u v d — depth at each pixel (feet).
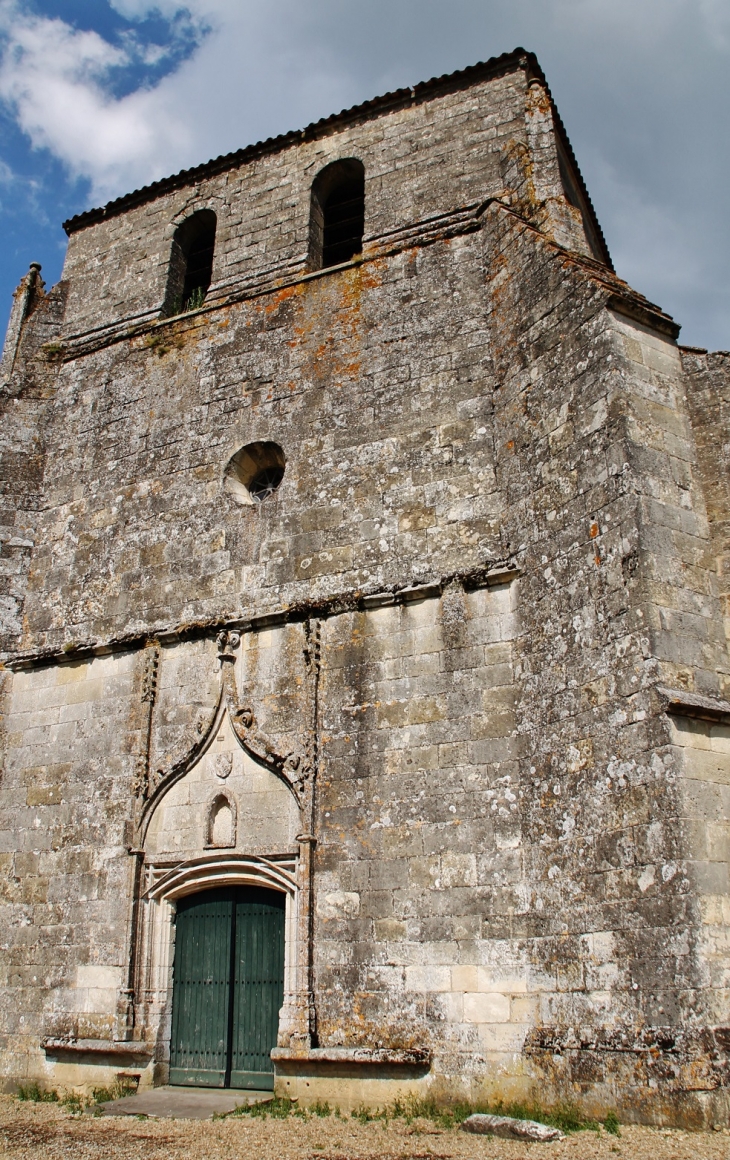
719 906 27.37
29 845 43.65
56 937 41.24
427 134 51.29
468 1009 32.42
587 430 35.37
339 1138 27.94
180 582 45.19
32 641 48.14
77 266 59.11
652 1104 26.25
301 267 51.01
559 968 30.66
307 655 40.24
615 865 29.63
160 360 51.62
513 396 40.09
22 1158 26.22
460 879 34.19
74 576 48.52
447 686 37.17
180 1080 37.88
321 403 45.60
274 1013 37.17
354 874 36.14
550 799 32.76
